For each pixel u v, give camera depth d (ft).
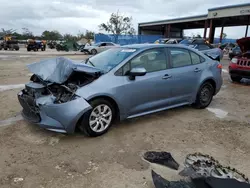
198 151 11.53
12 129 13.41
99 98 12.32
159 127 14.34
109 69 13.15
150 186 8.85
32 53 80.43
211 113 17.26
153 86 14.28
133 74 12.94
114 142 12.23
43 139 12.33
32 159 10.46
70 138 12.51
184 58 16.46
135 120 15.35
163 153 11.07
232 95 23.17
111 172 9.66
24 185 8.76
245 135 13.51
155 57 14.76
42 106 11.58
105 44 83.61
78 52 98.12
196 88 17.03
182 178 9.07
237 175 8.90
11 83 25.76
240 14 86.74
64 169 9.80
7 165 9.96
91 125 12.32
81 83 12.51
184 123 15.11
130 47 15.06
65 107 11.27
